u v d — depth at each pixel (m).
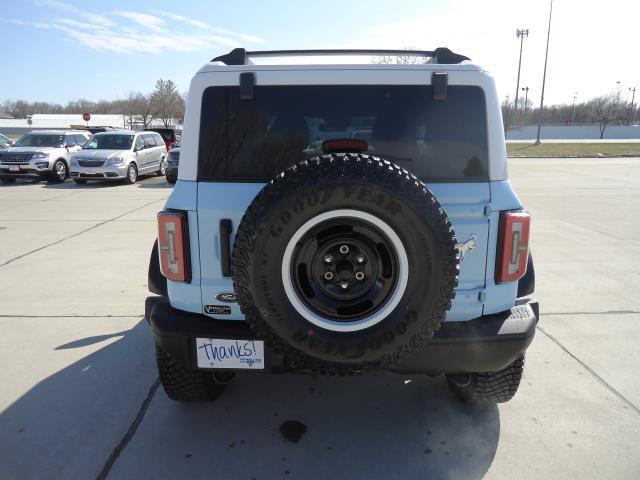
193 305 2.36
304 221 1.93
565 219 8.98
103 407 2.97
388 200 1.90
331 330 2.01
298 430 2.75
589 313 4.45
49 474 2.39
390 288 2.01
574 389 3.17
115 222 8.74
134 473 2.40
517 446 2.60
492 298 2.33
